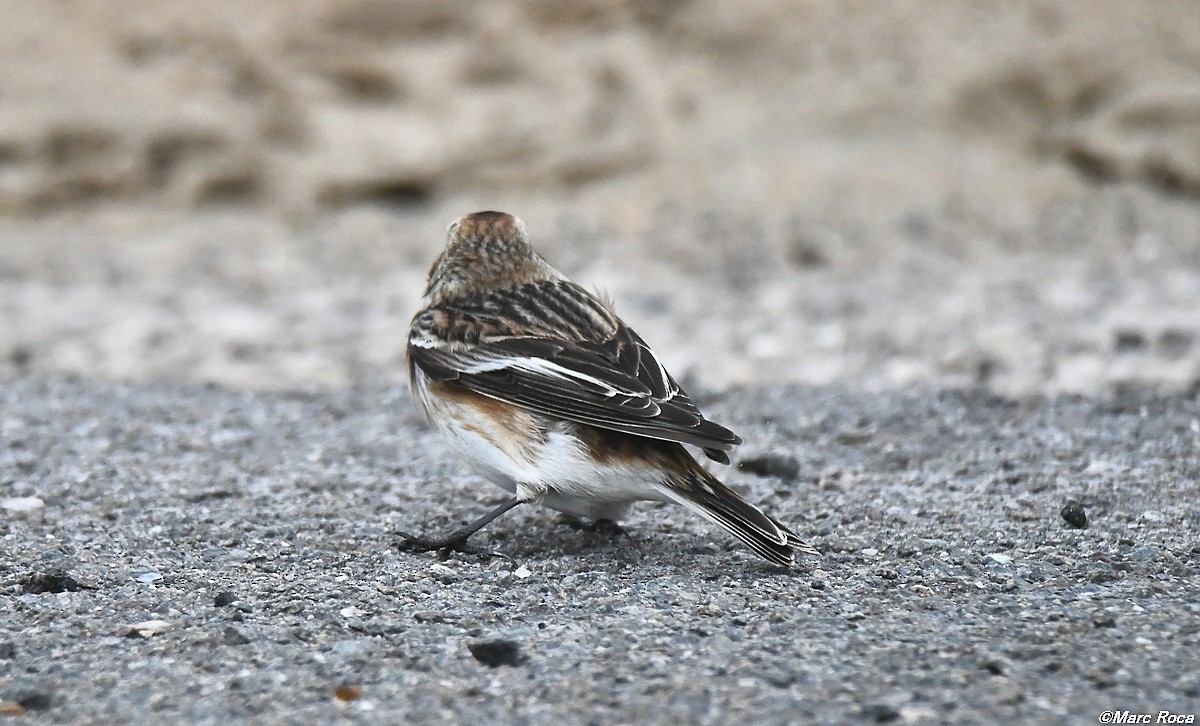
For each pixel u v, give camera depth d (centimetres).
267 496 1220
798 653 844
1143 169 2503
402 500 1212
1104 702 768
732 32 2558
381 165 2516
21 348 1859
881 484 1233
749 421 1448
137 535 1108
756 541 965
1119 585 966
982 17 2545
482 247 1120
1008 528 1098
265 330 1973
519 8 2523
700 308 2044
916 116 2542
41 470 1293
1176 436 1328
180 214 2505
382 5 2514
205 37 2508
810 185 2483
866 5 2552
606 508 1059
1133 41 2527
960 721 745
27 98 2475
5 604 947
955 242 2352
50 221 2480
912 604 934
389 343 1902
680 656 843
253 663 845
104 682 821
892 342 1816
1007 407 1448
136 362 1816
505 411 1018
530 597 957
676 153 2531
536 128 2522
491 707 781
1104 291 2052
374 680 820
